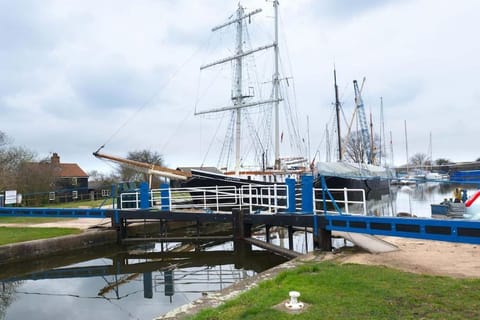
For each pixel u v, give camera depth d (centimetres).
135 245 1994
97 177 6322
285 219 1326
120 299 1103
